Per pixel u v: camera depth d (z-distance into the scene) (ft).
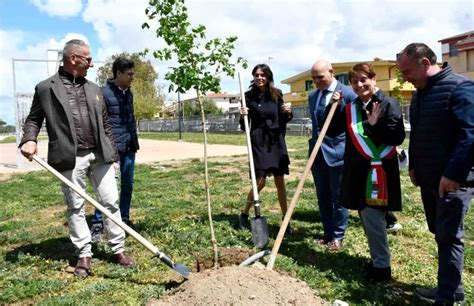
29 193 34.40
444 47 130.72
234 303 11.75
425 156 12.65
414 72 12.49
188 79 15.69
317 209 25.38
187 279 14.29
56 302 13.52
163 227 21.88
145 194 31.91
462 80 11.98
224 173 42.91
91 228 20.45
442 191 11.74
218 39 15.99
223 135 134.21
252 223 16.40
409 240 19.76
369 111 14.64
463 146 11.34
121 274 15.85
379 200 14.15
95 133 16.35
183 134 153.48
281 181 20.30
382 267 14.83
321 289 14.37
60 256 18.21
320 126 18.02
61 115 15.71
